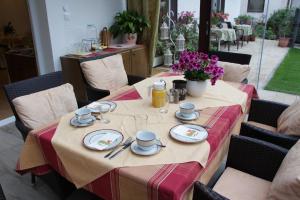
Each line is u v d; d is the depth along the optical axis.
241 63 2.83
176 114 1.63
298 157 1.18
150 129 1.47
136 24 4.06
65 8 3.33
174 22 4.80
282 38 3.89
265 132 1.65
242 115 1.97
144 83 2.34
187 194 1.12
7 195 1.98
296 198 1.06
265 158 1.46
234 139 1.53
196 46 4.35
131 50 3.84
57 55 3.36
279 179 1.16
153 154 1.22
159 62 5.07
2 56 5.21
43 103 1.85
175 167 1.13
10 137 2.85
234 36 3.96
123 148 1.28
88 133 1.42
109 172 1.15
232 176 1.50
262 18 3.79
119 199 1.18
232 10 3.84
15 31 5.10
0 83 4.74
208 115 1.65
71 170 1.31
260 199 1.32
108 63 2.82
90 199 1.79
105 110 1.71
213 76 1.88
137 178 1.07
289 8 3.65
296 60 4.02
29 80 1.95
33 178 2.06
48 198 1.95
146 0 4.07
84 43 3.67
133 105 1.82
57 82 2.11
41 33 3.30
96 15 3.82
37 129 1.49
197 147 1.29
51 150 1.38
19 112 1.74
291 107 1.86
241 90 2.16
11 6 4.93
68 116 1.66
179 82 1.98
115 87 2.81
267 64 4.09
